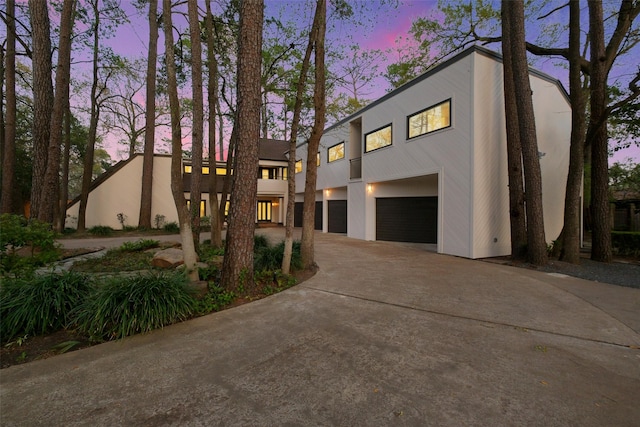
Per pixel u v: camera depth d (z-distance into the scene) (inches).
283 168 881.5
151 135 594.2
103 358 98.7
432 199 436.8
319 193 705.0
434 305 154.2
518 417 70.6
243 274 166.2
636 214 432.8
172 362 96.0
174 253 255.8
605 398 78.5
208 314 139.5
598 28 276.5
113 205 636.1
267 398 77.5
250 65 165.6
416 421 69.0
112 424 67.3
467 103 305.6
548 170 372.8
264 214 916.6
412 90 379.6
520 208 285.9
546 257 262.4
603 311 147.4
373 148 464.4
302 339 113.3
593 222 297.6
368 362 96.4
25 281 125.3
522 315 140.8
